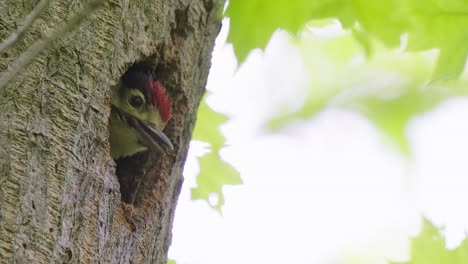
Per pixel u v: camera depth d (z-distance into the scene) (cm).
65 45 791
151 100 991
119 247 800
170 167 979
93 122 782
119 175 960
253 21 1152
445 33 1223
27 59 655
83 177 755
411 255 1184
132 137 988
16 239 684
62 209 724
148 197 939
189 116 1010
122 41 847
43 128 745
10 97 746
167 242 944
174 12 952
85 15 671
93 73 800
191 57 991
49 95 762
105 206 776
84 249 736
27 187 711
